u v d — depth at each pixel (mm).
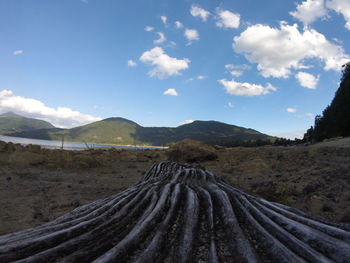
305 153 18828
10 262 2273
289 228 2965
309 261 2238
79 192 10461
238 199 4129
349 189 8578
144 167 20812
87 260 2354
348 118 45312
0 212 7164
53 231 3135
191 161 24078
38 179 13312
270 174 13484
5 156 19766
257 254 2404
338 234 2820
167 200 3982
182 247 2561
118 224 3199
